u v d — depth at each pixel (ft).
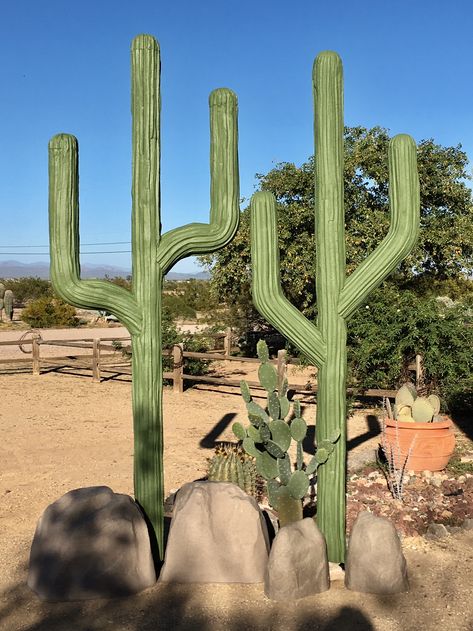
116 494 13.37
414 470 21.65
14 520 17.65
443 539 15.92
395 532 13.20
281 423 15.06
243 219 49.14
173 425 30.04
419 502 18.83
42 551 12.87
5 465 23.13
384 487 20.24
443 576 13.74
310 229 47.42
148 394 13.80
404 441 21.63
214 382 37.83
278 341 55.62
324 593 12.96
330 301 14.19
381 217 44.47
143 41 13.67
